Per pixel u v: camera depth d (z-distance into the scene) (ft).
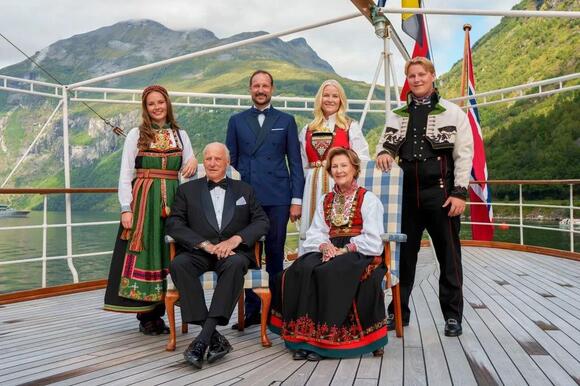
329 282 8.99
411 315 12.37
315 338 8.88
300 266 9.46
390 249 10.12
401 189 10.71
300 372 8.14
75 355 9.31
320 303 9.01
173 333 9.66
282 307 9.64
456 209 10.13
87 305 14.52
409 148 10.69
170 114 11.25
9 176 17.06
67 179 18.44
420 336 10.32
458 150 10.35
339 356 8.77
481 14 13.74
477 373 7.86
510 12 13.47
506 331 10.59
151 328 11.00
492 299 14.14
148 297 10.45
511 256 23.84
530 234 86.94
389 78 16.88
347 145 11.71
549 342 9.68
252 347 9.90
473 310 12.73
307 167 12.06
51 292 16.02
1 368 8.51
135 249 10.53
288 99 23.26
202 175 11.30
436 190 10.46
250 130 11.85
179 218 10.36
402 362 8.55
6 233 192.34
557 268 20.12
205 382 7.68
